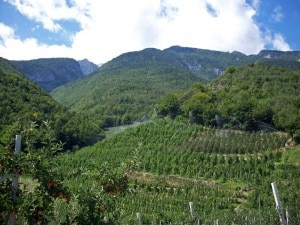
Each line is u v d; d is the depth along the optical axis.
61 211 10.68
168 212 56.50
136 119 197.00
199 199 64.75
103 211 11.23
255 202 59.25
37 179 9.64
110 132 172.75
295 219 28.59
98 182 11.70
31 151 9.52
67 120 132.50
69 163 88.25
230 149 92.44
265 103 114.12
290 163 79.88
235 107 114.94
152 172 83.88
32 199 9.05
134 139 106.69
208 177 77.94
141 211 56.81
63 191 9.67
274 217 28.03
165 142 102.06
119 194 12.04
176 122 114.81
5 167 8.95
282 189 57.12
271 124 110.38
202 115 119.31
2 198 8.74
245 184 72.25
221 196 66.31
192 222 24.50
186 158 86.25
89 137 135.38
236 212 51.97
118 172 11.93
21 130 9.62
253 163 80.00
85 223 10.78
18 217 9.17
